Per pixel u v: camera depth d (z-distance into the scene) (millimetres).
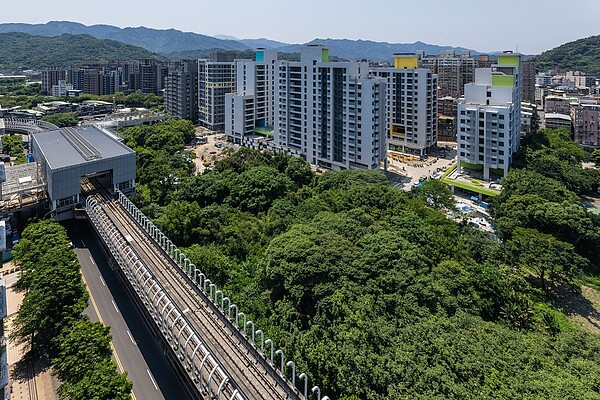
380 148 138000
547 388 41688
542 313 67000
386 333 50344
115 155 99500
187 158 143250
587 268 87312
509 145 127812
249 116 192000
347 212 89312
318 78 144000
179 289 60594
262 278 68375
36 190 99688
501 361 45906
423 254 71438
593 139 185250
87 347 47750
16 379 52594
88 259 84750
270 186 104625
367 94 131000
